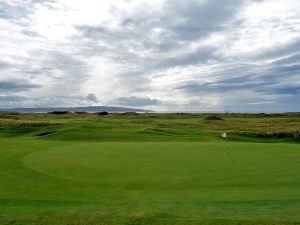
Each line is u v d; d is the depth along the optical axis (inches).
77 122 2268.7
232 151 941.8
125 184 542.3
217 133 1833.2
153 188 516.1
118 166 699.4
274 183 540.4
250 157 823.7
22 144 1182.9
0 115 3727.9
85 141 1460.4
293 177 584.7
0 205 417.4
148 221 335.6
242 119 3432.6
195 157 826.8
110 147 1048.2
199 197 455.8
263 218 338.6
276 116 4345.5
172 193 483.2
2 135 1895.9
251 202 415.8
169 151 941.8
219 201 425.7
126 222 334.0
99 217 349.7
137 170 655.8
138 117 3939.5
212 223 327.3
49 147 1066.7
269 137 1763.0
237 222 328.2
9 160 788.0
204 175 606.2
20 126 2103.8
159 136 1640.0
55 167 690.2
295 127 2326.5
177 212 363.6
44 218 349.1
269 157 822.5
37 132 1926.7
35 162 754.2
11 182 564.1
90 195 477.4
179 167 686.5
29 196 474.0
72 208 388.5
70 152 924.6
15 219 346.6
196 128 2202.3
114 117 3823.8
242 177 587.2
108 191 499.5
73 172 637.9
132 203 418.6
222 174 614.2
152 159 792.9
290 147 1046.4
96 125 2012.8
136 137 1604.3
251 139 1696.6
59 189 515.2
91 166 699.4
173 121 2918.3
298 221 329.7
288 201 420.8
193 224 326.3
